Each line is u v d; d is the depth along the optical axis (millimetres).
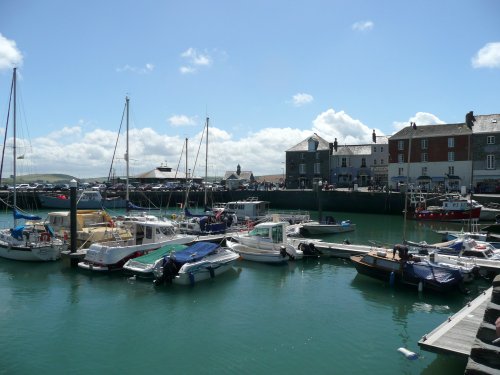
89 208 59000
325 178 77625
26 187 73000
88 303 17266
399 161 66812
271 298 17953
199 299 17797
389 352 12766
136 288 19281
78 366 12039
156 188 71938
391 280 19344
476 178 60531
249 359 12391
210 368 11867
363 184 76500
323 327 14773
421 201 49344
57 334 14227
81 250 23750
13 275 21266
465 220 44312
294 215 41375
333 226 37656
